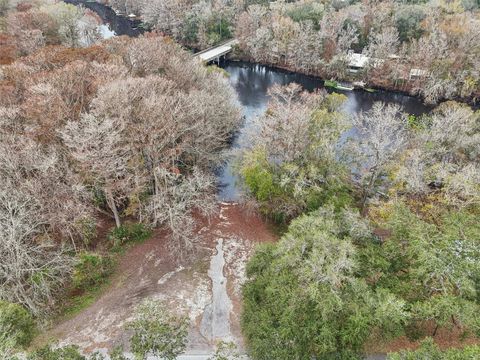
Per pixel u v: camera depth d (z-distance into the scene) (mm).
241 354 29406
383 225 33844
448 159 47188
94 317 32938
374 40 89562
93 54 57625
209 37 105312
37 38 73062
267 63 100875
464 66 76938
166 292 35688
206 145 50562
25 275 35031
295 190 41031
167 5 109062
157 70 58031
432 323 29750
